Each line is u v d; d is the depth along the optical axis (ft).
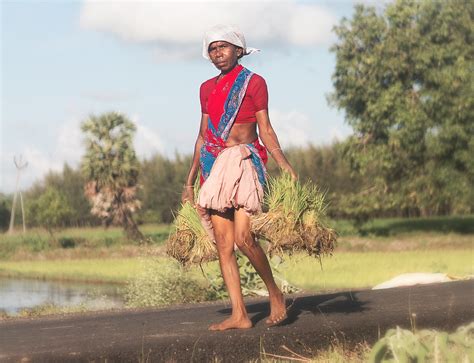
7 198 216.95
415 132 138.31
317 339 16.84
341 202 151.02
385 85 145.38
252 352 16.20
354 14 144.36
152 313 21.11
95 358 14.87
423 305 19.89
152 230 183.52
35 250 144.97
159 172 212.84
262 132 17.04
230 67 17.21
